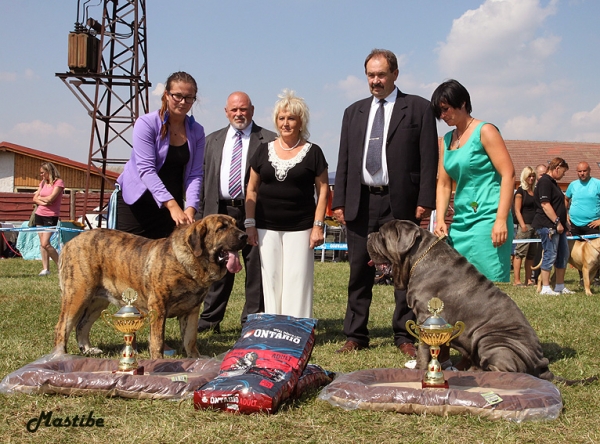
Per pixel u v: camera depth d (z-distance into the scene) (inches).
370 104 221.0
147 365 167.0
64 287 197.5
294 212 216.2
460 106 192.2
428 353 173.6
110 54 722.2
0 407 138.3
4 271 521.3
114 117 719.1
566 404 145.7
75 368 164.7
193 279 189.9
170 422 129.3
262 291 244.8
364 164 217.5
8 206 788.6
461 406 134.1
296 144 218.2
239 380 139.4
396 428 128.0
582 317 293.0
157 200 211.2
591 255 407.5
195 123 229.3
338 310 328.8
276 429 126.5
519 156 1327.5
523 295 392.8
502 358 162.9
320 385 163.5
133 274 194.2
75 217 757.3
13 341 217.2
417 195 214.4
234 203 251.0
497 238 185.9
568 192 472.4
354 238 223.0
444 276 176.4
